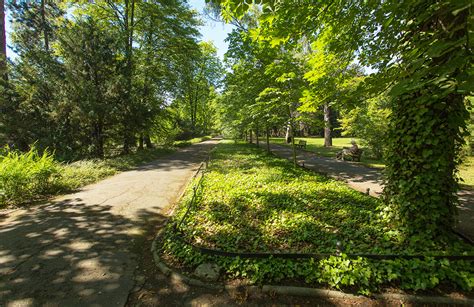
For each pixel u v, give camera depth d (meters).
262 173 10.05
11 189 6.89
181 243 4.12
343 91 5.15
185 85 24.19
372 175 10.49
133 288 3.22
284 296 2.95
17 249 4.23
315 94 5.50
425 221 3.95
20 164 7.35
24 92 15.16
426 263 3.15
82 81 14.14
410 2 3.34
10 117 14.28
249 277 3.26
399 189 4.37
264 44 9.92
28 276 3.45
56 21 19.42
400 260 3.24
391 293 2.87
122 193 8.00
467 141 12.39
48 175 7.85
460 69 2.47
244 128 18.30
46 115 14.99
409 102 4.00
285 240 4.27
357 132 16.77
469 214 5.55
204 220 5.27
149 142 23.69
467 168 10.77
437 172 3.88
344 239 4.19
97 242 4.54
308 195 6.79
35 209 6.39
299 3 4.25
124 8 21.08
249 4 3.22
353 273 3.02
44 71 15.18
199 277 3.33
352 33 5.03
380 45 5.04
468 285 2.89
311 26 4.80
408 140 4.05
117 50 17.02
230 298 2.97
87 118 13.99
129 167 13.23
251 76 11.87
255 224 5.00
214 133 64.94
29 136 14.88
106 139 16.84
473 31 2.47
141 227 5.31
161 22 21.50
